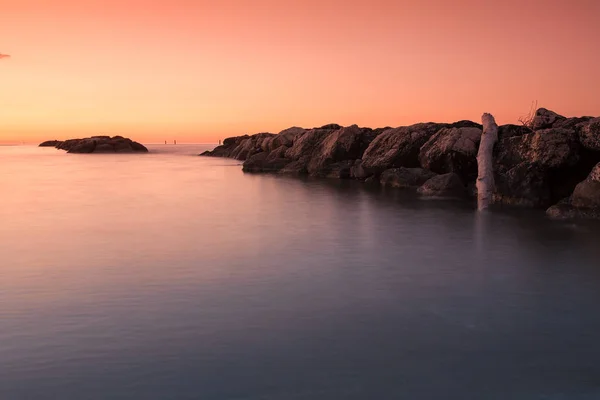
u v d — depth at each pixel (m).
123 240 13.57
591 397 5.35
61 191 26.11
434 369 5.96
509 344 6.70
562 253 11.86
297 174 37.09
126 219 17.20
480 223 15.98
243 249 12.48
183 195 24.33
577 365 6.09
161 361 6.12
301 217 17.56
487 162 20.19
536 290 9.09
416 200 21.83
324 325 7.34
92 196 23.94
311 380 5.67
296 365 6.03
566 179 19.47
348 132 34.66
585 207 16.73
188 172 40.16
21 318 7.55
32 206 20.48
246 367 5.96
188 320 7.49
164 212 18.86
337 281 9.65
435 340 6.82
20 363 6.07
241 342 6.69
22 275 10.01
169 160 60.88
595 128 18.23
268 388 5.48
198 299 8.49
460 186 23.19
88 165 50.00
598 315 7.80
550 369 5.98
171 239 13.71
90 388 5.48
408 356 6.30
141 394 5.36
